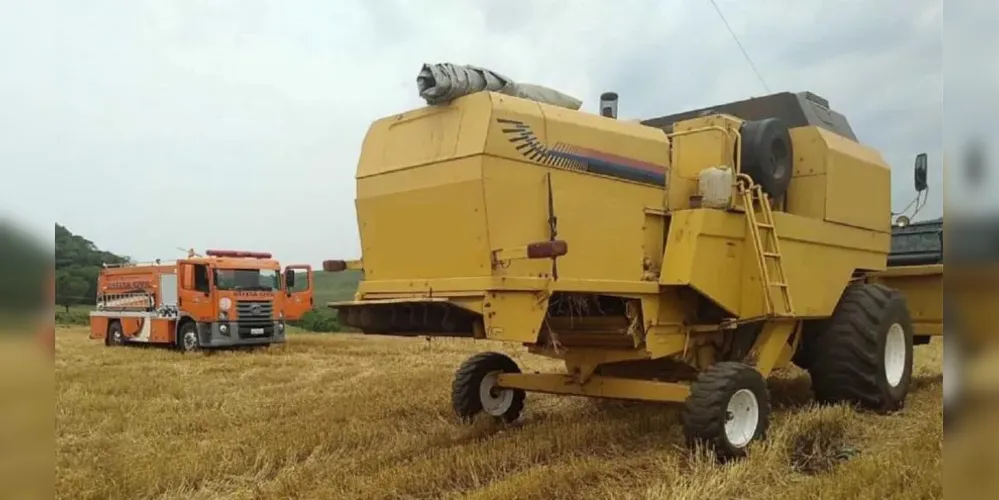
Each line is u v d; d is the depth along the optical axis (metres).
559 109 6.38
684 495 4.94
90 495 5.37
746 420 6.38
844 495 4.77
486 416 7.91
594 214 6.47
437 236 6.02
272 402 9.77
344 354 17.59
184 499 5.41
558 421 7.73
